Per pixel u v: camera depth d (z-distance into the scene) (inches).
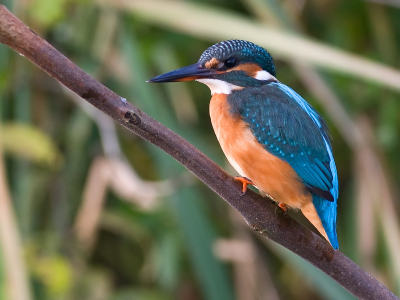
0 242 159.2
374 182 163.5
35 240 162.2
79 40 163.6
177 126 162.2
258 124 157.2
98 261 164.9
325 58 160.9
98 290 162.7
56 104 164.6
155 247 163.2
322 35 165.6
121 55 163.2
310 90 164.1
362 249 163.3
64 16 162.7
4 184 159.9
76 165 163.8
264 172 157.2
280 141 157.2
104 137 162.9
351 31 165.5
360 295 155.9
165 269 162.6
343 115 162.6
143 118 154.5
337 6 165.3
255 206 155.7
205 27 161.5
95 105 154.3
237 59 158.1
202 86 165.0
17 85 162.9
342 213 165.6
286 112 157.4
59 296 161.5
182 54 165.0
